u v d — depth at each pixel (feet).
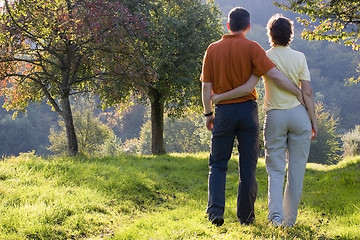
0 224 13.89
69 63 46.32
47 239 13.78
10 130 231.50
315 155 161.79
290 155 13.80
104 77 46.55
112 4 43.83
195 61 55.26
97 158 38.14
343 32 37.40
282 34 13.71
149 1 55.67
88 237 14.49
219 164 13.42
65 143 166.40
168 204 23.03
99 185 23.21
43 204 16.58
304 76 13.57
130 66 45.73
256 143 13.11
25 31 42.55
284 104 13.50
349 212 17.85
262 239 11.46
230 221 14.49
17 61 46.11
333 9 34.63
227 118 12.89
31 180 21.20
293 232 12.89
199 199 24.84
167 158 46.96
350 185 24.79
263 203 19.71
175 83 55.88
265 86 13.93
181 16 60.39
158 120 64.13
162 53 53.88
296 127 13.48
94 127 146.20
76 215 16.16
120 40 43.60
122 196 22.76
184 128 192.34
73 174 24.31
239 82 12.89
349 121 277.64
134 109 276.00
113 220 16.99
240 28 13.19
